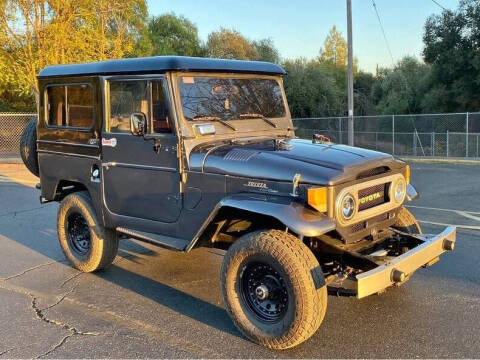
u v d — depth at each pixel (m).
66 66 5.45
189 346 3.96
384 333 4.07
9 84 26.62
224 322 4.39
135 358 3.77
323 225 3.60
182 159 4.39
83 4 18.34
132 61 4.67
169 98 4.39
